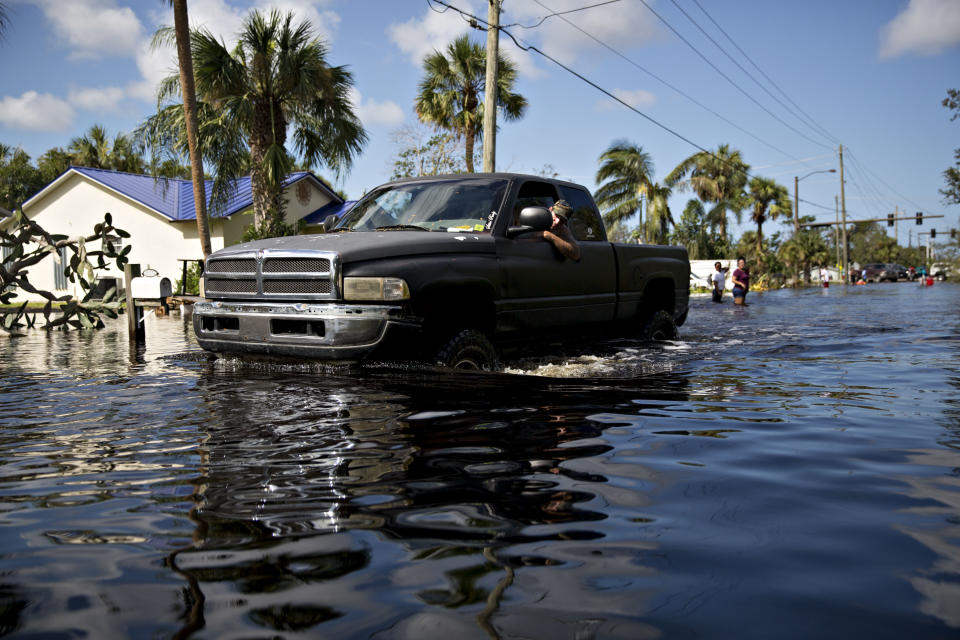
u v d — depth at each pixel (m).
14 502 1.96
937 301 19.09
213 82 18.86
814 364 5.14
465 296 4.95
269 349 4.53
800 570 1.44
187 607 1.29
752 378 4.39
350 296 4.30
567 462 2.32
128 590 1.37
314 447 2.54
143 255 24.25
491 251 5.12
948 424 2.96
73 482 2.15
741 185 46.28
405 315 4.37
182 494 2.01
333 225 5.95
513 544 1.59
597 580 1.39
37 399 3.73
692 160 45.81
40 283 24.34
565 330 5.91
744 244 59.25
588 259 6.09
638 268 6.82
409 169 30.53
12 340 7.93
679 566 1.46
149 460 2.40
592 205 6.66
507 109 28.78
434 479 2.12
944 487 2.05
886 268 63.03
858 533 1.66
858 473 2.20
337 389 3.81
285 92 19.78
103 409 3.39
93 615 1.26
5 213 10.88
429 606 1.27
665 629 1.19
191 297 8.91
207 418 3.11
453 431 2.79
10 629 1.21
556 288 5.70
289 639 1.16
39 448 2.61
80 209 24.88
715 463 2.31
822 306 16.73
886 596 1.32
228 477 2.17
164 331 9.49
